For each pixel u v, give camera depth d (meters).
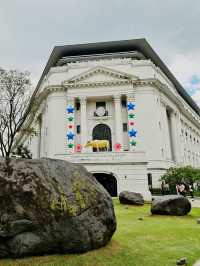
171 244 10.20
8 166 8.25
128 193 23.94
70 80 49.53
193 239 11.01
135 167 31.56
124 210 19.81
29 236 7.68
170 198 17.33
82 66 51.12
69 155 32.41
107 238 9.01
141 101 48.75
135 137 46.59
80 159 32.06
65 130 48.62
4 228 7.48
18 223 7.58
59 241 7.90
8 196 7.72
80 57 55.41
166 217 16.36
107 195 9.53
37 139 60.62
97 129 49.50
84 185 8.99
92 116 49.84
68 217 8.00
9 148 33.19
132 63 50.53
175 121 61.09
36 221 7.71
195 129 82.50
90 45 54.97
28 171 8.27
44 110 55.50
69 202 8.22
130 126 47.12
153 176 45.16
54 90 50.44
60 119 49.28
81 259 7.83
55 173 8.71
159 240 10.66
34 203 7.83
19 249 7.56
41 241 7.75
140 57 54.81
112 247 9.00
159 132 48.34
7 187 7.81
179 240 10.79
